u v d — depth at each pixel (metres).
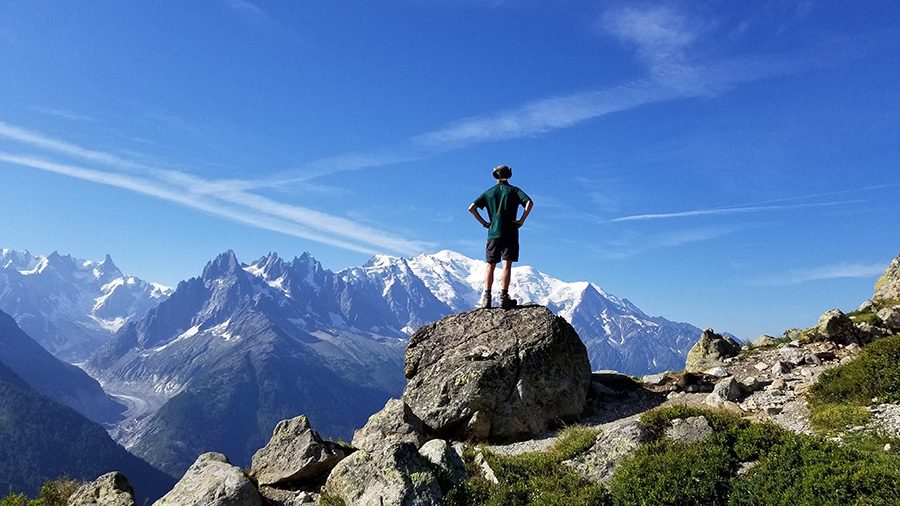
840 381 17.14
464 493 12.77
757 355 24.97
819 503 10.32
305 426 15.36
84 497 13.64
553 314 20.50
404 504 11.80
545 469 13.90
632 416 19.30
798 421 16.28
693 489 11.90
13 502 14.45
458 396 18.34
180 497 12.75
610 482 13.00
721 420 14.04
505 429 17.95
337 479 13.07
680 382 22.03
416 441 15.88
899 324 25.36
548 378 18.95
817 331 25.11
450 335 20.73
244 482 12.80
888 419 14.16
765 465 11.95
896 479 10.03
